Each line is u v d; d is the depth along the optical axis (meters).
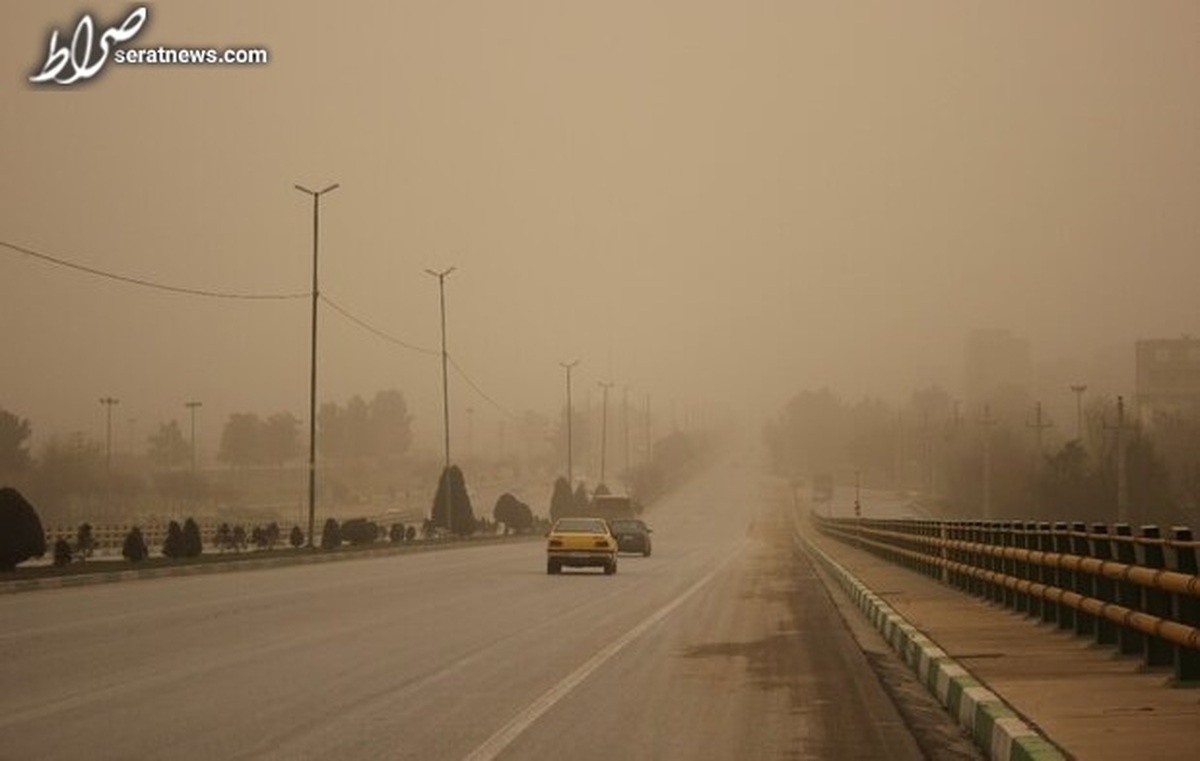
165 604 54.94
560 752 20.92
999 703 21.28
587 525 85.31
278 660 33.66
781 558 115.50
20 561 82.00
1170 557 23.72
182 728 23.03
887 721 24.20
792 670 32.25
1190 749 17.03
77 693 27.42
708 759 20.42
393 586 68.88
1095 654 28.81
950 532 58.31
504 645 37.81
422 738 22.09
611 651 36.34
